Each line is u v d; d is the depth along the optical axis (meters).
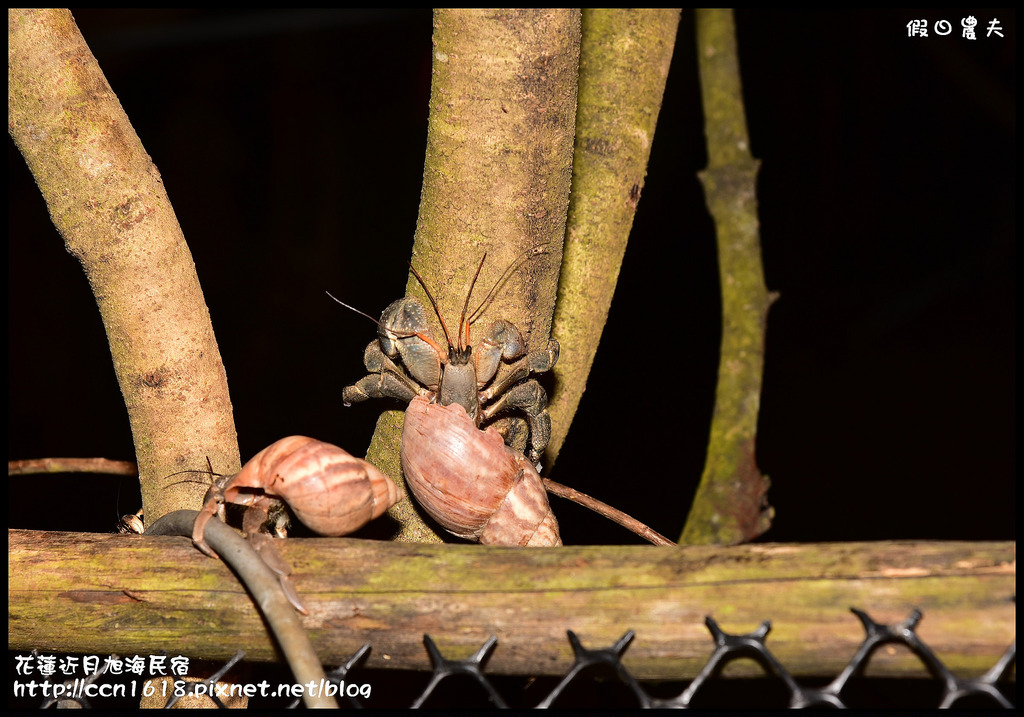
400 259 5.41
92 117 2.06
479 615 2.00
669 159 5.37
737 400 2.28
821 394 4.92
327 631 2.00
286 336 5.10
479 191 2.05
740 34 5.14
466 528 2.07
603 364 5.03
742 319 2.30
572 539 3.88
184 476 2.10
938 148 5.07
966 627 1.97
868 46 5.00
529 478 2.07
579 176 2.13
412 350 2.09
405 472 2.07
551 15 2.03
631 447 4.58
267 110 5.44
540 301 2.08
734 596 1.98
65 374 4.54
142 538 2.04
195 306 2.10
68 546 2.04
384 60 5.54
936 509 4.06
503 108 2.04
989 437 4.42
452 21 2.03
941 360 5.05
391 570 2.01
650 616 1.99
